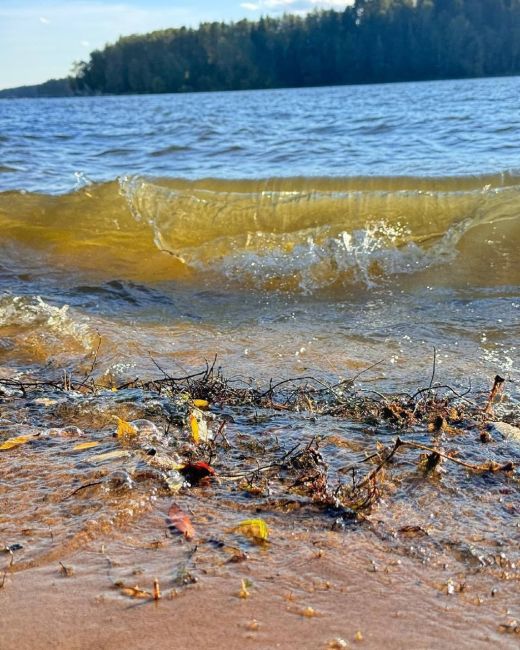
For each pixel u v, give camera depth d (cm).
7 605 75
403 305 226
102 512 96
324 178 341
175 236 300
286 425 130
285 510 97
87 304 237
